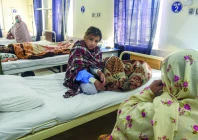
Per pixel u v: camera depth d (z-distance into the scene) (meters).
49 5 4.93
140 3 2.58
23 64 2.70
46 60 2.94
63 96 1.64
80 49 1.83
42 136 1.30
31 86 1.83
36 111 1.35
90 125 2.10
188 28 2.20
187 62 0.60
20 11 5.81
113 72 1.83
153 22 2.46
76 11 4.03
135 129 0.63
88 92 1.71
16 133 1.17
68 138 1.87
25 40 4.38
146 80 1.94
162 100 0.62
